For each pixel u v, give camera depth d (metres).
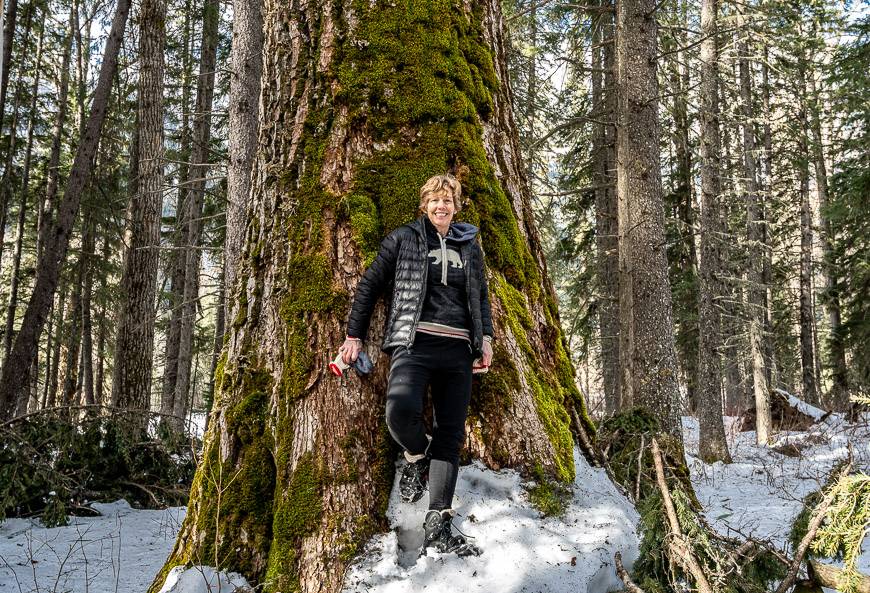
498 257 3.12
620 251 7.61
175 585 2.51
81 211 12.02
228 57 14.59
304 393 2.67
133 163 11.69
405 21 3.07
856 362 13.99
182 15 13.77
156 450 6.03
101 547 4.30
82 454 5.70
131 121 11.84
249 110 8.25
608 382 12.72
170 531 4.86
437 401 2.61
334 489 2.55
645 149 7.57
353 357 2.56
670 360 7.28
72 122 16.73
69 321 16.61
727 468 9.71
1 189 14.48
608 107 10.33
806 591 2.71
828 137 15.28
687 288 13.59
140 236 8.78
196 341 17.80
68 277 14.12
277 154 3.04
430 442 2.66
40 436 5.48
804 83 14.09
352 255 2.81
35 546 4.33
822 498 2.88
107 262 13.55
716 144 10.85
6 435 5.15
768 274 16.62
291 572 2.47
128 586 3.42
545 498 2.67
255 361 2.87
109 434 5.83
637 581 2.59
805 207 16.97
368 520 2.52
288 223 2.90
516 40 10.05
